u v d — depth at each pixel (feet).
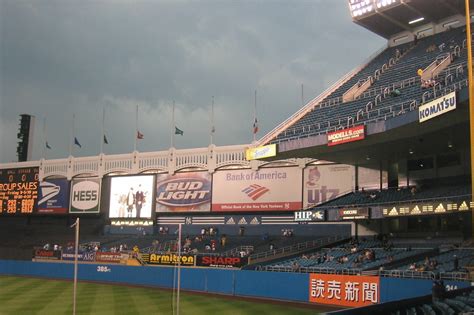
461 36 147.13
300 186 177.47
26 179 234.79
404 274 110.32
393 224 146.30
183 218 202.80
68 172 225.15
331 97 159.74
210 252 178.09
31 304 113.29
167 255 168.55
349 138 115.96
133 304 114.32
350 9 170.19
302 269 133.59
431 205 111.24
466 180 129.49
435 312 68.74
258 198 184.85
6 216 244.83
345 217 130.72
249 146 188.85
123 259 177.37
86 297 126.93
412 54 157.38
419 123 101.81
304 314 101.96
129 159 213.05
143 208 207.10
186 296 132.26
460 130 111.45
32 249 205.98
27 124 255.50
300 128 146.30
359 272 119.65
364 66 172.35
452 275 101.09
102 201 217.77
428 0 153.28
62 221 233.14
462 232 127.65
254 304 117.19
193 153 200.03
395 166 149.28
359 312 60.18
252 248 173.27
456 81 111.75
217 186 193.67
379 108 124.77
